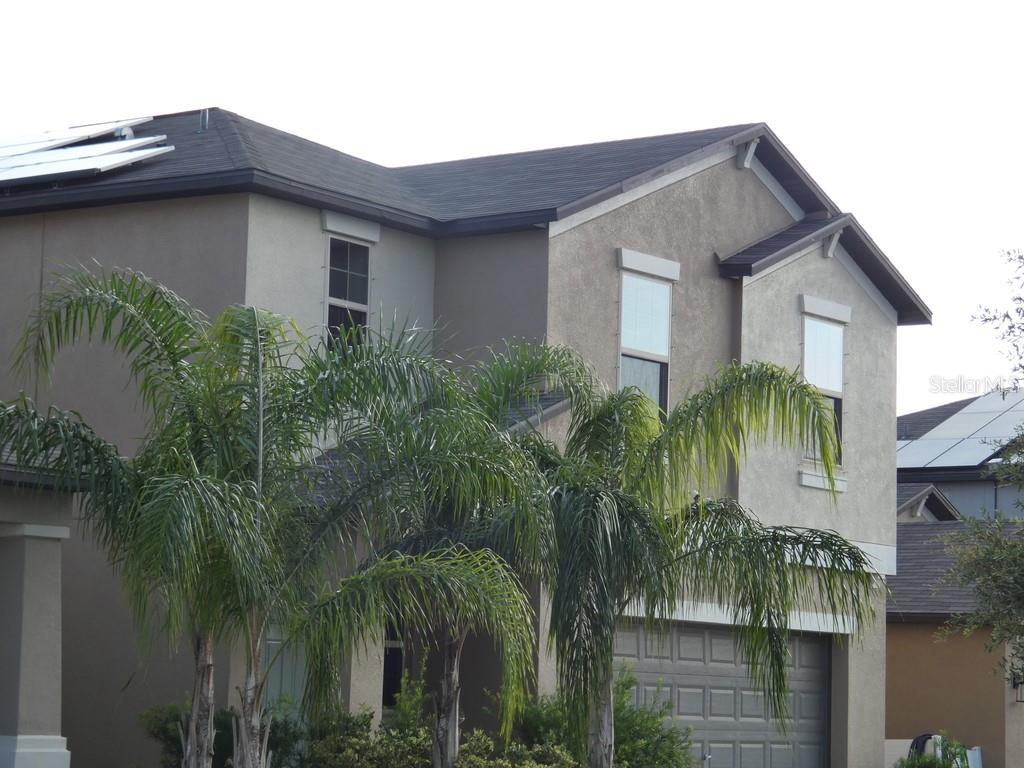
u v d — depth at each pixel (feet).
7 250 65.41
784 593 49.65
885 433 80.79
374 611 39.99
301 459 42.04
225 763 50.80
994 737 83.10
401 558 40.75
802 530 53.57
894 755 80.23
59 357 62.64
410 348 45.57
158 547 36.35
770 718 73.10
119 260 62.54
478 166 76.89
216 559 39.34
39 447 40.32
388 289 64.95
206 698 40.98
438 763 47.50
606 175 68.18
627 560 47.14
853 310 79.05
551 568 45.44
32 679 45.52
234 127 67.51
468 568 40.78
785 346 74.59
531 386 51.49
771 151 75.00
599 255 66.03
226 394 41.37
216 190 59.67
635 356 67.26
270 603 40.19
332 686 40.63
